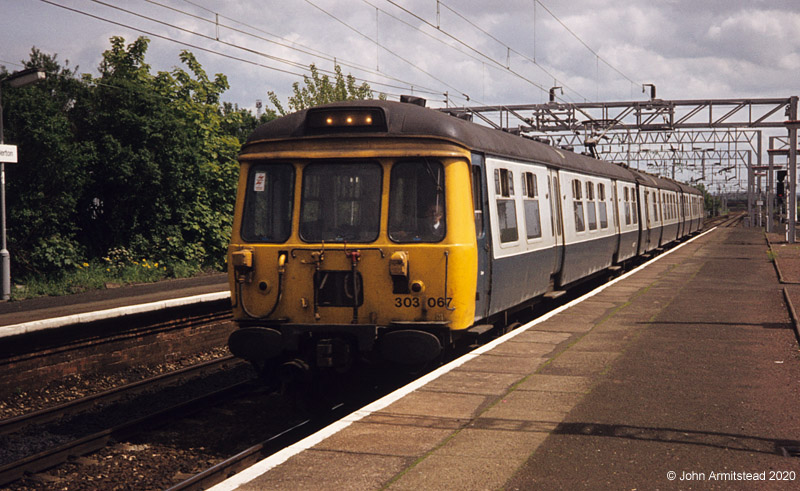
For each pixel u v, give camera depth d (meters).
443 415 6.52
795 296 15.56
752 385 7.71
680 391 7.45
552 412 6.64
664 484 4.92
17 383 9.88
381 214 8.28
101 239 22.53
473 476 5.04
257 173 8.73
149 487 6.70
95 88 22.47
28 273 19.50
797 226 59.06
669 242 33.94
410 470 5.15
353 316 8.27
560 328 11.34
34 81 18.94
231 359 12.26
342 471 5.13
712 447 5.69
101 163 21.36
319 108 8.52
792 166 36.44
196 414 8.98
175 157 22.69
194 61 25.45
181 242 23.80
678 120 42.50
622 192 21.33
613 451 5.58
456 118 9.28
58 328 10.24
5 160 17.31
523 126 42.00
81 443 7.70
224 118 26.56
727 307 13.84
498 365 8.63
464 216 8.27
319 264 8.34
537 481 4.96
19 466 7.02
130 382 11.11
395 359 8.02
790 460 5.40
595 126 38.78
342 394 9.16
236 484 4.89
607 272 19.97
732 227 67.50
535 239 11.84
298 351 8.57
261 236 8.65
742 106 41.81
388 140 8.34
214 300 13.21
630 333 10.89
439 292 8.10
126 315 11.34
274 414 9.09
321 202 8.48
